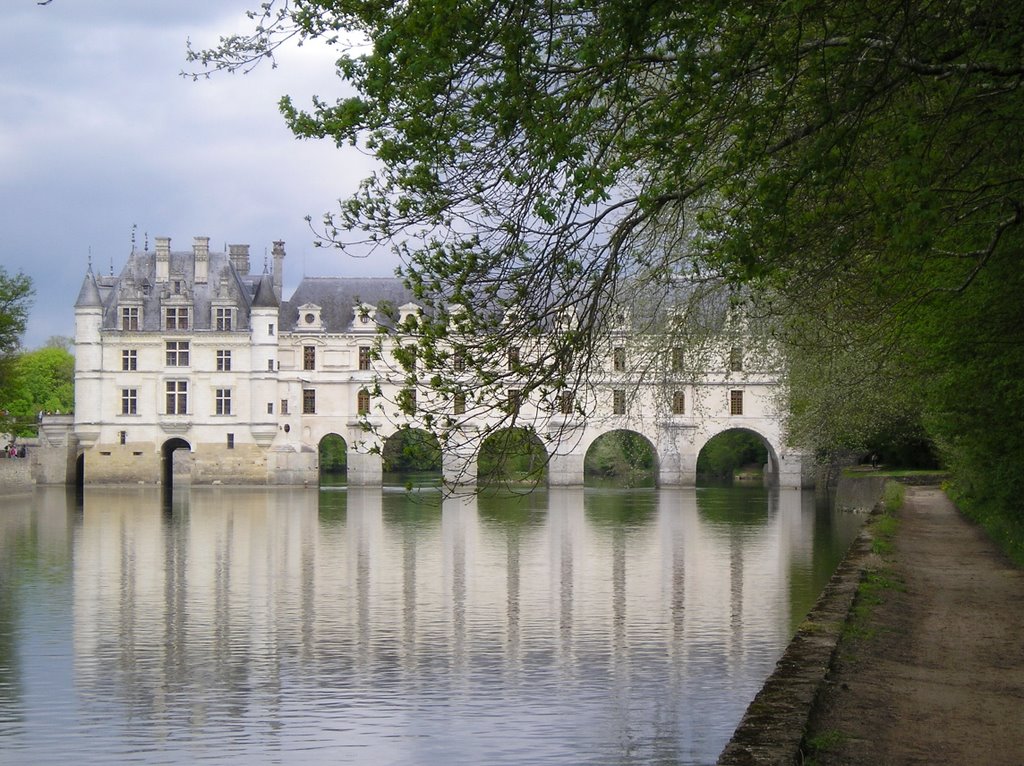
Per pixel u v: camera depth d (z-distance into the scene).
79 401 125.38
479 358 14.55
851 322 26.94
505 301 14.71
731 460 145.62
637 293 23.88
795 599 34.19
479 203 14.46
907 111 13.45
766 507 83.50
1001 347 24.09
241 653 27.08
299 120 14.58
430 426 14.41
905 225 12.26
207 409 125.69
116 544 54.66
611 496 103.81
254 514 78.56
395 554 49.34
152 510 83.38
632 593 35.91
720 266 18.98
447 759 18.86
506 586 38.06
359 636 29.06
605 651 26.80
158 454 125.50
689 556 46.69
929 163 13.41
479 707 22.05
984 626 20.83
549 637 28.55
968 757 12.78
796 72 13.41
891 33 14.44
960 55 13.99
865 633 19.03
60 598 35.91
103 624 31.05
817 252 17.25
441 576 41.06
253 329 125.19
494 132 14.04
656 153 14.31
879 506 50.28
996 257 20.27
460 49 13.02
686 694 22.80
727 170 13.85
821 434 62.94
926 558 31.41
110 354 125.75
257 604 34.44
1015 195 16.67
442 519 72.81
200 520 72.12
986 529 38.22
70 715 21.86
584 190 12.90
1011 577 27.56
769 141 13.86
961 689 15.99
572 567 43.34
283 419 126.62
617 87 13.15
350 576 41.31
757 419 120.44
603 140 13.85
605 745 19.52
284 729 20.86
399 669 25.31
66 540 56.81
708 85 13.32
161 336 125.31
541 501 95.81
